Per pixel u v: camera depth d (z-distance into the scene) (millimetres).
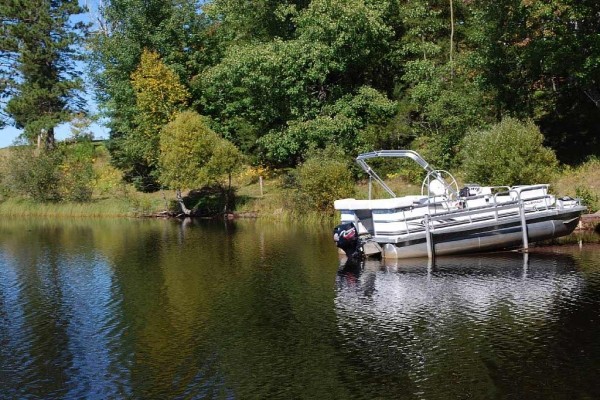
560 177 25266
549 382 8430
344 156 31766
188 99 42500
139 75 39594
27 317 12742
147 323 11992
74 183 42375
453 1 35188
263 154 38719
